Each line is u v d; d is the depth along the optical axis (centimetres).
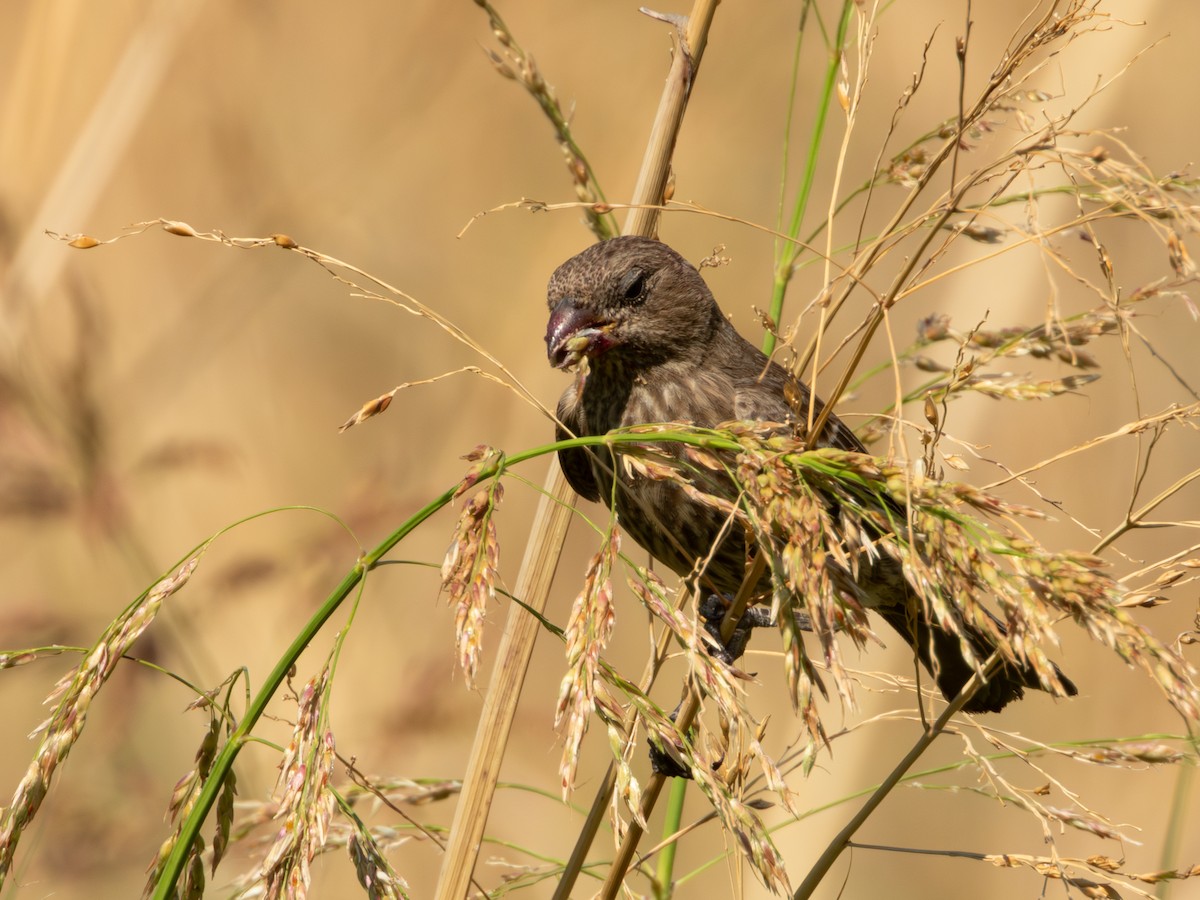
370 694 910
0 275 915
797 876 731
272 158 1157
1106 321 529
